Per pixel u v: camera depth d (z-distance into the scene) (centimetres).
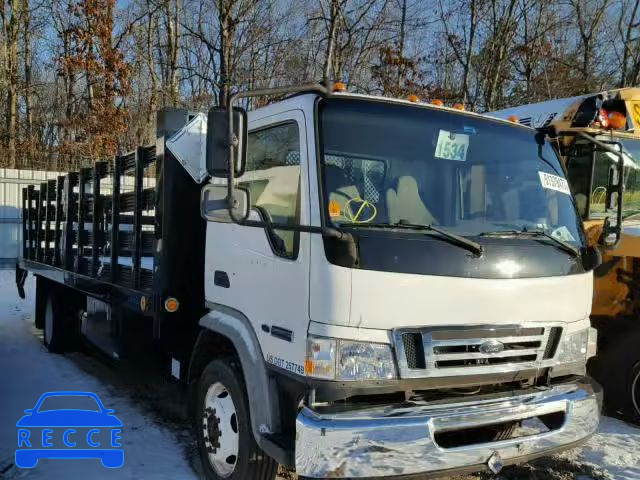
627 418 551
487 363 348
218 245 419
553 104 611
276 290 352
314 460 306
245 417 372
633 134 585
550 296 367
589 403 379
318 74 2262
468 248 342
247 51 2331
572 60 2388
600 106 557
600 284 562
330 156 339
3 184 1945
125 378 690
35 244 907
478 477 446
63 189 746
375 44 2269
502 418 342
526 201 405
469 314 338
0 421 547
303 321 328
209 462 415
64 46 2505
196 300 474
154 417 562
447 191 375
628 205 581
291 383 337
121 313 582
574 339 385
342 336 316
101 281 602
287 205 354
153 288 483
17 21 2769
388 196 351
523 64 2406
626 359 542
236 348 377
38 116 3155
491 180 396
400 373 324
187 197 473
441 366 334
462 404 337
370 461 309
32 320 1072
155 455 475
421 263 328
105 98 2298
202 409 424
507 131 419
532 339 361
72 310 793
